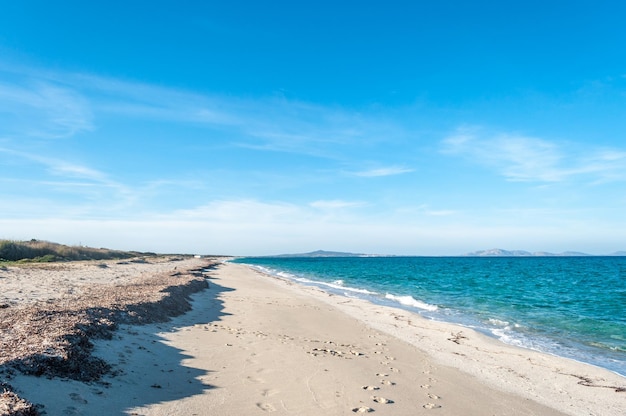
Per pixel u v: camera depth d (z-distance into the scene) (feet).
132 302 49.11
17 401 17.48
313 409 22.95
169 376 26.73
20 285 64.80
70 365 23.80
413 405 25.00
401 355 38.99
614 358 41.55
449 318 66.28
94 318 36.55
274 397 24.44
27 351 23.88
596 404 28.32
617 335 53.57
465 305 83.71
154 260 246.06
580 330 56.85
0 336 27.32
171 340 37.27
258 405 22.97
